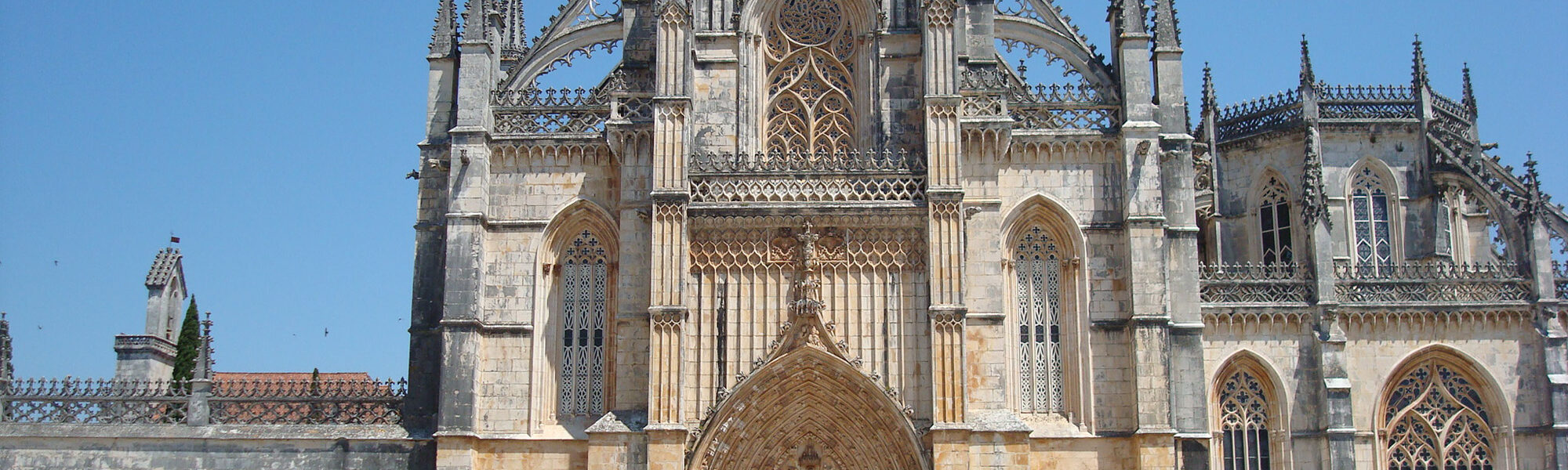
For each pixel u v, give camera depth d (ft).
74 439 173.88
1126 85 180.04
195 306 253.65
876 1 185.78
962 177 176.76
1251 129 228.63
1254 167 227.20
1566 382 187.93
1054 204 177.58
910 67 184.24
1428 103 221.66
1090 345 174.09
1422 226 218.18
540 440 171.22
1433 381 193.67
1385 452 191.62
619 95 177.78
